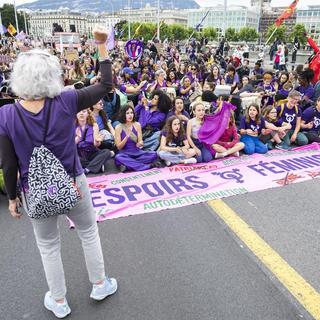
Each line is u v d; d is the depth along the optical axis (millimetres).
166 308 2607
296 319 2504
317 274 2975
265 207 4188
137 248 3350
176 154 5645
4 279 2943
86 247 2502
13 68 1958
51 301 2572
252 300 2674
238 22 99625
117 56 19812
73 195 2074
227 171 5371
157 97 6488
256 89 8883
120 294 2752
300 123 6832
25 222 3885
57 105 2016
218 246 3373
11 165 2037
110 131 6141
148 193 4586
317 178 5105
